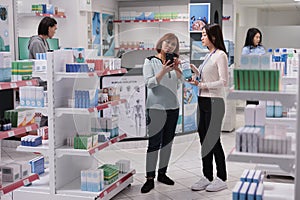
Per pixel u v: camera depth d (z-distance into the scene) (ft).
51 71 13.06
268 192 9.81
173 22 30.53
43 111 13.43
